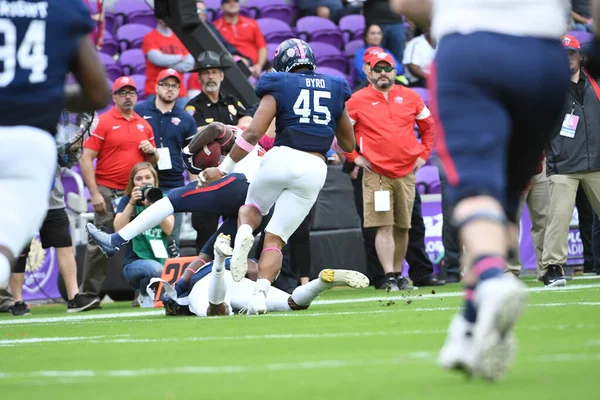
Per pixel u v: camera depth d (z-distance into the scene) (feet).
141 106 139.33
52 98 41.14
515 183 43.50
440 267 163.32
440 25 39.93
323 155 91.66
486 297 34.55
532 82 38.65
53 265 151.43
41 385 43.98
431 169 179.32
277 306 95.40
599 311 72.69
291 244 133.08
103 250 100.37
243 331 71.26
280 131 90.99
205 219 128.57
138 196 125.59
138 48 213.46
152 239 128.88
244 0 237.66
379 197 134.00
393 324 70.08
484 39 38.63
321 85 91.09
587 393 34.19
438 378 39.88
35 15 41.27
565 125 125.18
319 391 37.96
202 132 100.94
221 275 91.35
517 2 39.19
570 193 125.59
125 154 135.64
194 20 150.00
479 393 35.37
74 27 42.16
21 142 39.68
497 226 36.60
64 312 129.39
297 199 90.99
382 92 135.85
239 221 91.86
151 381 43.78
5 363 55.26
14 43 40.83
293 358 50.67
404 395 35.81
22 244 39.55
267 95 90.63
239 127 105.09
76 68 43.42
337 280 92.48
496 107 38.34
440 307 88.89
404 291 131.85
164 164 137.28
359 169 137.69
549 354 45.96
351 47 218.18
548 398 33.63
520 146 41.63
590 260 160.45
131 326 84.53
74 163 127.75
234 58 162.09
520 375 39.22
